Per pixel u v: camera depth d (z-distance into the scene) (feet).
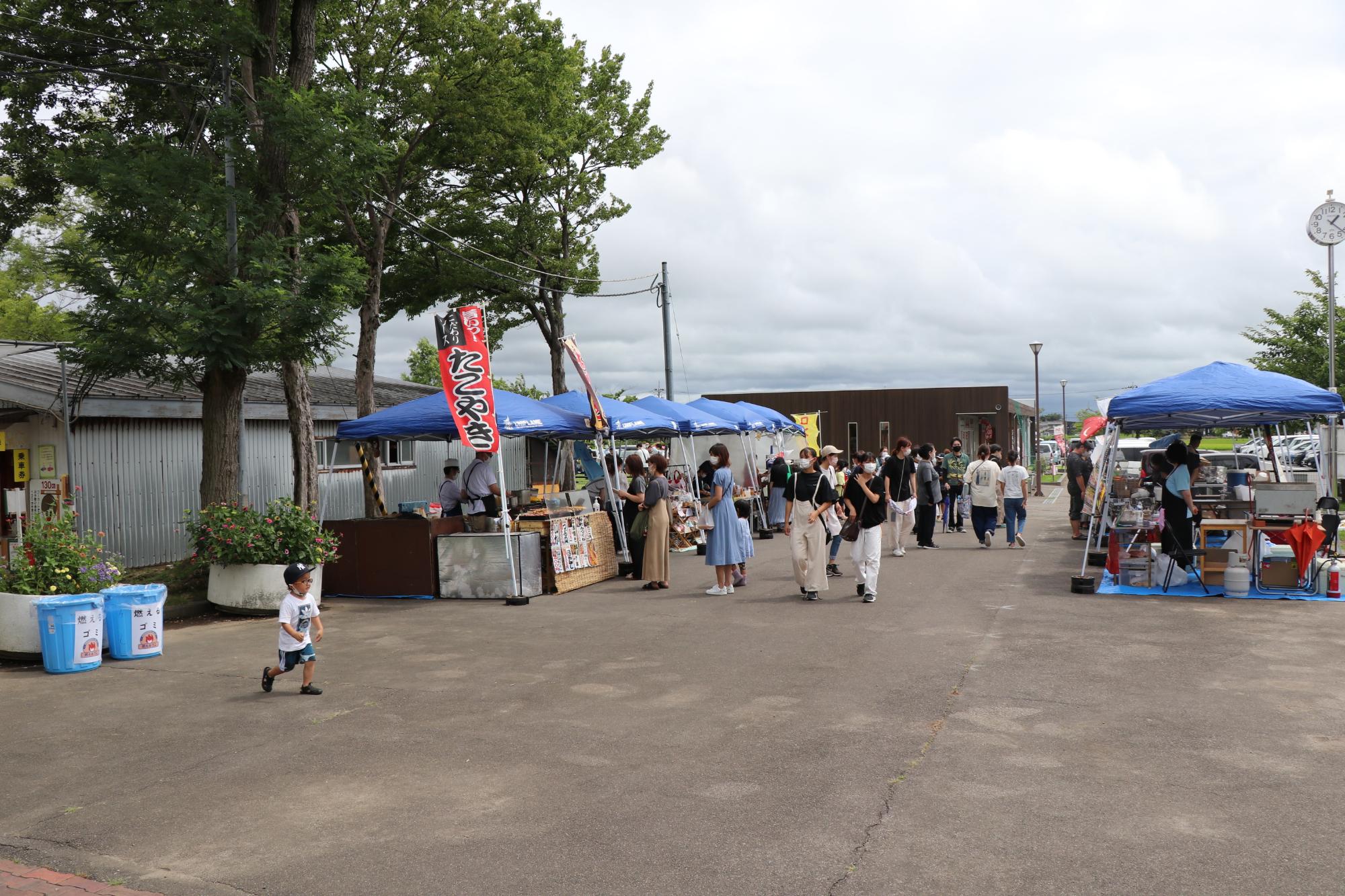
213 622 40.63
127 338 41.34
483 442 44.39
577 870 15.28
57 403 49.96
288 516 42.70
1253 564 41.86
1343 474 79.87
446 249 78.48
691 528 68.44
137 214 43.19
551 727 23.43
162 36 47.11
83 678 30.14
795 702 25.13
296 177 47.60
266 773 20.47
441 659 31.73
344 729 23.65
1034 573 49.67
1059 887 14.28
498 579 45.14
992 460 62.75
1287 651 30.04
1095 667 28.32
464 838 16.66
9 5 48.06
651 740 22.13
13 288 103.14
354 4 65.21
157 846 16.66
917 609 39.22
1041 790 18.34
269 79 45.44
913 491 60.18
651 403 72.33
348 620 40.19
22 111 51.78
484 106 69.00
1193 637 32.55
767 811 17.57
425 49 67.21
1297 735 21.48
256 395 66.08
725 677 28.19
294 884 15.02
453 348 44.57
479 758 21.11
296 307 43.62
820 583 42.42
